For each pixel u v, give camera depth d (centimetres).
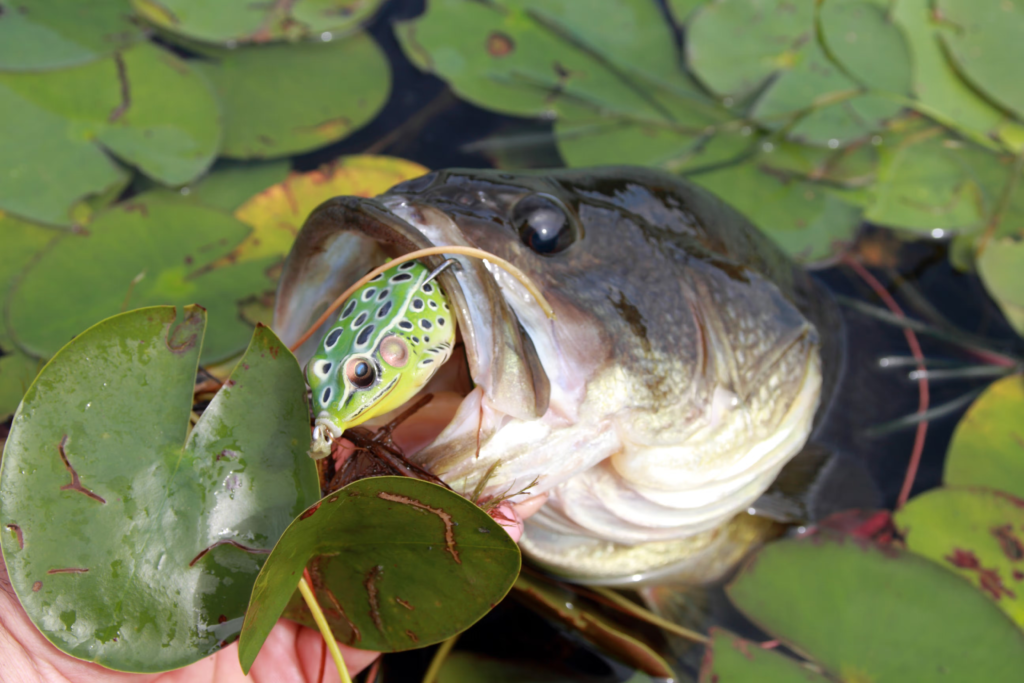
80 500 63
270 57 113
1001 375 90
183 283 87
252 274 89
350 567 65
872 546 80
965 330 94
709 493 75
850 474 84
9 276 87
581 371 69
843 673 76
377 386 63
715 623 79
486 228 69
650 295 72
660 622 78
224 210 94
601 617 79
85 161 97
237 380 64
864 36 122
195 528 64
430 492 61
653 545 79
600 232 72
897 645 77
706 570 82
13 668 67
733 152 110
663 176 78
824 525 81
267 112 107
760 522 82
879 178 108
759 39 121
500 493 68
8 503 62
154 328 63
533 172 74
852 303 96
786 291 82
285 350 64
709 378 73
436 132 109
